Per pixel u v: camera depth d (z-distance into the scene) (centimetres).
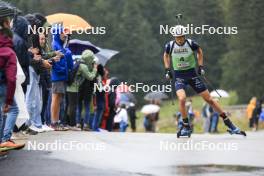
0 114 1916
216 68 17862
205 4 17288
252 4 15212
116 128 4262
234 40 15600
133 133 2969
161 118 14062
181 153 2158
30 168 1773
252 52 15338
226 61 16212
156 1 19188
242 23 15425
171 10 18925
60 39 2864
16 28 2353
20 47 2345
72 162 1878
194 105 14825
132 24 18650
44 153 2022
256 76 15350
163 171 1758
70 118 3017
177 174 1709
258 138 2803
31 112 2591
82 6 17800
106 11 18312
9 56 1855
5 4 2345
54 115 2870
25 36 2369
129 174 1698
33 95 2594
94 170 1755
